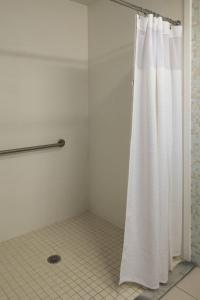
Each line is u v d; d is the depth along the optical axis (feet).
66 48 7.45
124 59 6.88
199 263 5.93
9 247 6.70
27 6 6.51
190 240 5.97
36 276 5.62
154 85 4.75
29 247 6.71
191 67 5.36
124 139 7.25
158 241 5.07
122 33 6.82
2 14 6.11
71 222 8.11
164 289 5.24
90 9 7.70
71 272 5.76
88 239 7.13
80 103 8.07
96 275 5.66
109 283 5.41
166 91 5.04
